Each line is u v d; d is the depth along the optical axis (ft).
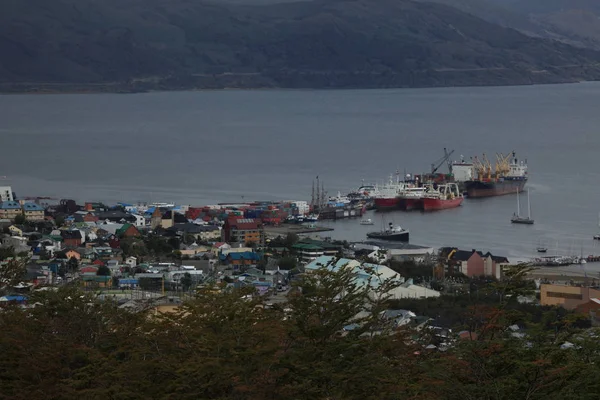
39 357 197.06
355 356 183.73
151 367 185.26
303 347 182.80
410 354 192.95
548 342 175.52
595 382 165.89
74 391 185.88
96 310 218.38
